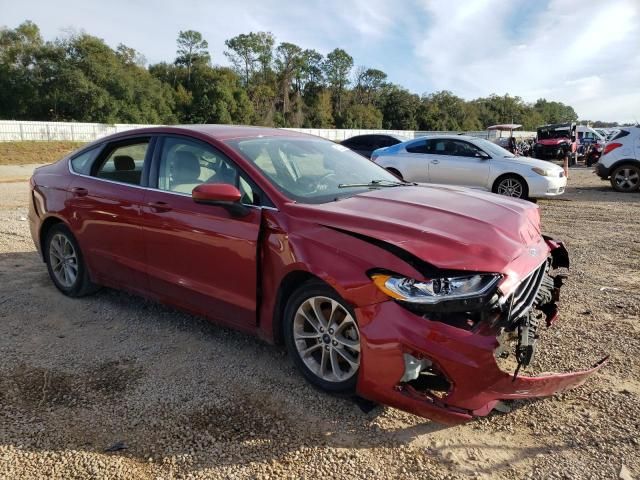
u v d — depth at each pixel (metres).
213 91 74.06
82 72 58.00
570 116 150.75
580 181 15.98
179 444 2.70
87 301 4.77
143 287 4.12
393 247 2.74
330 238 2.96
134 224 4.02
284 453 2.63
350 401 3.09
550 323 3.61
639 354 3.61
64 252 4.84
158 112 67.12
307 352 3.22
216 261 3.50
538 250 3.13
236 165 3.55
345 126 93.25
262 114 82.88
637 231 7.81
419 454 2.62
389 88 107.56
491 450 2.65
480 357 2.52
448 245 2.73
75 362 3.59
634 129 12.90
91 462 2.57
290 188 3.45
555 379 2.83
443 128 102.38
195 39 79.25
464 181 11.01
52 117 59.19
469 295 2.56
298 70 94.62
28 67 58.91
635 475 2.44
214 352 3.75
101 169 4.49
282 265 3.13
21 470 2.51
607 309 4.45
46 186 4.86
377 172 4.33
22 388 3.24
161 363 3.58
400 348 2.61
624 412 2.94
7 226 8.01
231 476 2.47
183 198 3.74
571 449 2.64
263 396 3.15
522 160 10.81
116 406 3.05
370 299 2.72
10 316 4.41
